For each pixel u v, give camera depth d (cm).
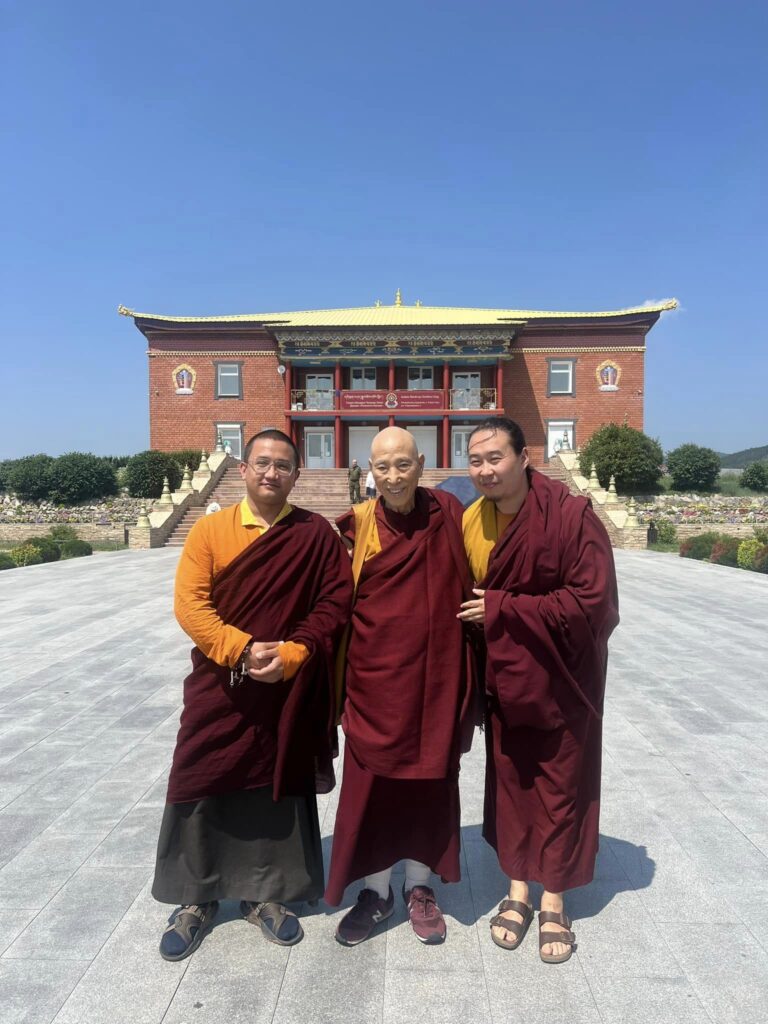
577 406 3259
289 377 3180
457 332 3102
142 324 3281
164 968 242
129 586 1262
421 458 238
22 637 818
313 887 264
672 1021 215
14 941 257
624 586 1269
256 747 247
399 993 229
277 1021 215
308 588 245
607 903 282
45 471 2808
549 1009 220
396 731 238
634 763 434
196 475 2609
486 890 296
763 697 579
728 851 325
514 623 232
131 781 408
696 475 2892
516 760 255
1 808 372
